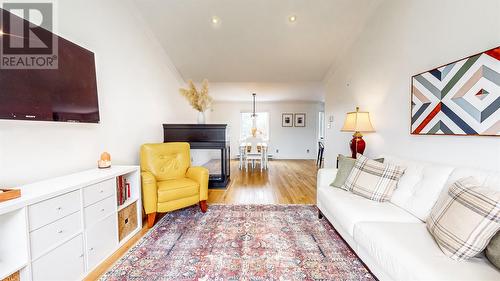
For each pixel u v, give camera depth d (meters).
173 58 4.07
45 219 1.30
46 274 1.31
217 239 2.10
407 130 2.34
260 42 3.67
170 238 2.12
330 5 2.96
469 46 1.67
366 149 3.18
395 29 2.54
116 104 2.57
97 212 1.71
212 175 4.54
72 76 1.82
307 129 8.06
